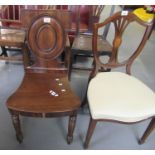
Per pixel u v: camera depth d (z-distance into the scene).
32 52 1.33
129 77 1.36
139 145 1.41
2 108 1.60
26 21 1.27
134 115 1.07
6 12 2.00
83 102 1.61
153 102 1.14
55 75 1.37
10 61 2.15
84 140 1.41
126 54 2.74
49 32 1.29
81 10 2.16
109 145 1.39
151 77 2.25
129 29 3.84
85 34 2.05
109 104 1.10
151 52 2.91
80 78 2.10
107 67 1.41
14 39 1.72
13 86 1.87
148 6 4.01
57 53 1.35
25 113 1.08
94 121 1.13
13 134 1.40
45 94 1.17
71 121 1.21
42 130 1.46
